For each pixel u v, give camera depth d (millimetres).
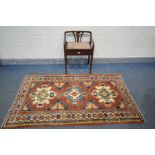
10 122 2016
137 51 3271
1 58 3184
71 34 3000
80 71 3043
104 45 3158
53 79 2805
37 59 3217
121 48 3221
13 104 2283
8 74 2920
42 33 2965
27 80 2768
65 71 2943
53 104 2291
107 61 3283
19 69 3076
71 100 2361
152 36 3107
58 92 2512
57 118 2072
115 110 2203
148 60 3316
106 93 2502
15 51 3125
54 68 3127
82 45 2812
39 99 2375
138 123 2020
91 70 3064
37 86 2633
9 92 2502
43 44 3078
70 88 2596
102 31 3006
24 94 2465
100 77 2871
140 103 2330
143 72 3027
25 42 3043
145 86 2672
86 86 2645
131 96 2455
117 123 2016
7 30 2895
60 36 3014
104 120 2051
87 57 3246
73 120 2049
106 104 2301
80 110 2195
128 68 3143
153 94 2504
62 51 3174
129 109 2221
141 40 3148
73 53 2717
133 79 2832
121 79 2822
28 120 2045
